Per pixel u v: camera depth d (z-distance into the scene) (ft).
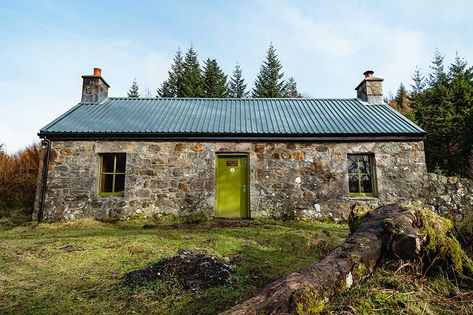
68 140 26.94
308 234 19.79
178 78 110.83
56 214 25.67
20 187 35.99
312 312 6.66
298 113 32.12
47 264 13.42
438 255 9.62
